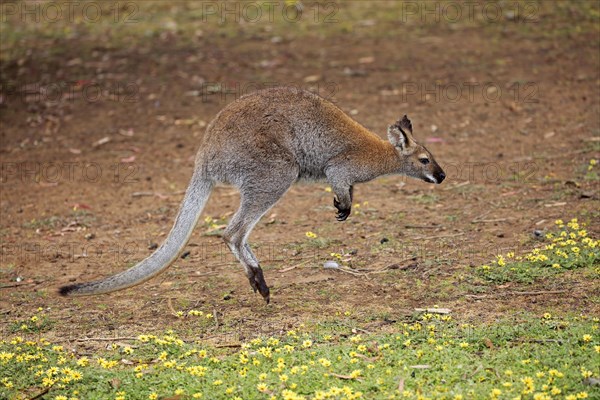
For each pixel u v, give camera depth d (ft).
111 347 47.37
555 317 45.96
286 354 43.62
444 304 49.62
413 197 69.10
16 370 44.45
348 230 63.21
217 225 66.39
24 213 71.36
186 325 49.88
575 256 53.36
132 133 87.15
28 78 99.25
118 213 70.59
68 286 46.47
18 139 86.74
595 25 106.52
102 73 100.17
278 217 67.10
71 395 41.37
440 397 37.88
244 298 53.06
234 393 39.81
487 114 85.92
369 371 41.14
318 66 99.81
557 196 65.62
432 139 80.84
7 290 56.80
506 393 37.91
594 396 37.09
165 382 41.65
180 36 110.63
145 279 48.42
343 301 51.37
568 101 87.04
